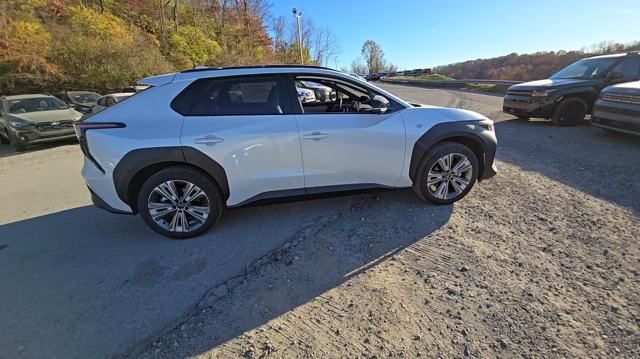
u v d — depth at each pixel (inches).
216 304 94.0
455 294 92.7
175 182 126.7
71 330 86.1
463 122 145.6
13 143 335.0
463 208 146.7
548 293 91.3
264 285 101.5
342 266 109.0
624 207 139.8
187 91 126.7
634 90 222.4
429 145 141.3
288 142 128.7
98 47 676.7
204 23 1348.4
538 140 265.1
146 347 80.1
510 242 117.6
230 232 135.2
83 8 818.2
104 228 145.3
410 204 152.8
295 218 144.8
